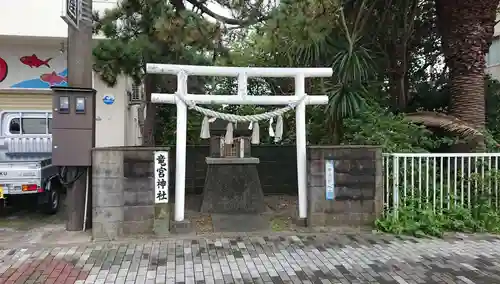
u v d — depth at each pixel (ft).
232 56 26.99
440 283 14.96
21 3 34.32
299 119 22.68
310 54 27.78
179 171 21.58
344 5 28.96
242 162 26.53
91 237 20.15
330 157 21.75
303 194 22.44
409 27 31.96
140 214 20.22
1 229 21.89
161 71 21.50
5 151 28.25
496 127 30.81
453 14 26.86
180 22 22.09
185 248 18.75
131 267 16.40
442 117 26.53
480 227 21.42
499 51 44.78
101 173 19.79
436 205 22.13
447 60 28.12
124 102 38.60
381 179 21.98
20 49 37.60
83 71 21.43
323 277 15.51
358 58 27.50
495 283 14.96
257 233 21.20
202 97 21.95
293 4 23.34
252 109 34.55
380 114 26.14
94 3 33.50
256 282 15.02
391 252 18.33
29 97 38.32
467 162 22.38
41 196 24.35
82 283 14.89
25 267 16.39
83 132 20.61
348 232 21.40
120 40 23.49
